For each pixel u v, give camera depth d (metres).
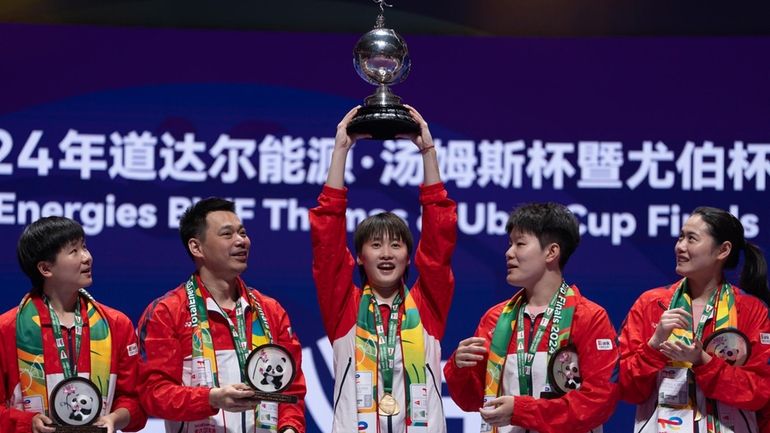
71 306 11.39
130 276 16.67
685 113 16.78
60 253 11.10
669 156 16.73
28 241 11.16
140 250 16.72
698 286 11.67
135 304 16.64
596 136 16.83
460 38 16.94
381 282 11.23
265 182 16.86
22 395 11.00
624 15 16.95
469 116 16.89
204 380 10.97
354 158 16.84
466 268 16.72
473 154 16.83
